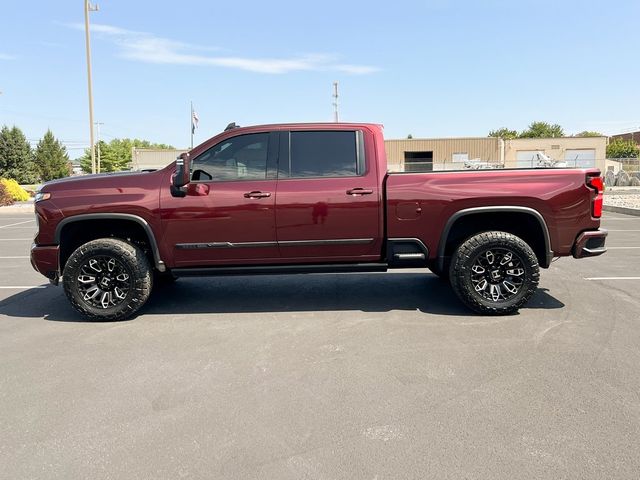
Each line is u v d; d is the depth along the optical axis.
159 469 2.80
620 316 5.40
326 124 5.63
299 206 5.44
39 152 79.94
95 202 5.47
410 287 6.98
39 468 2.83
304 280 7.56
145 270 5.54
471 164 36.25
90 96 31.78
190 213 5.45
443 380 3.86
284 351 4.55
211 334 5.07
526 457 2.84
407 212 5.44
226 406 3.51
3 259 10.30
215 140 5.57
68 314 5.94
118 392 3.77
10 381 4.00
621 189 32.62
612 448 2.92
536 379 3.85
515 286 5.46
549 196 5.38
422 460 2.83
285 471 2.76
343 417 3.32
